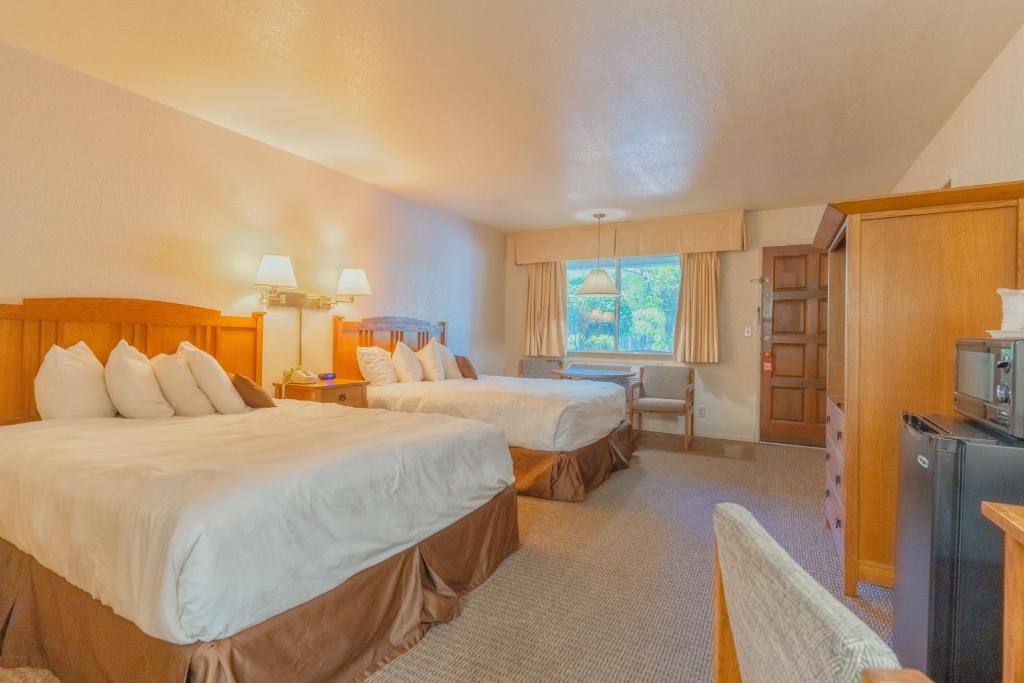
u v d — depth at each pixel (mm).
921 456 1456
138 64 2537
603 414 3996
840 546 2357
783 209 5109
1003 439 1348
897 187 4289
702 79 2549
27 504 1642
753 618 640
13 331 2447
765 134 3227
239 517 1366
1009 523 880
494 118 3059
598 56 2355
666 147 3475
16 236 2461
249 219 3500
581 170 3994
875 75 2484
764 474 4043
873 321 2084
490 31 2170
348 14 2074
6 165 2424
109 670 1370
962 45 2215
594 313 6137
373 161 3898
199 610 1247
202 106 3010
